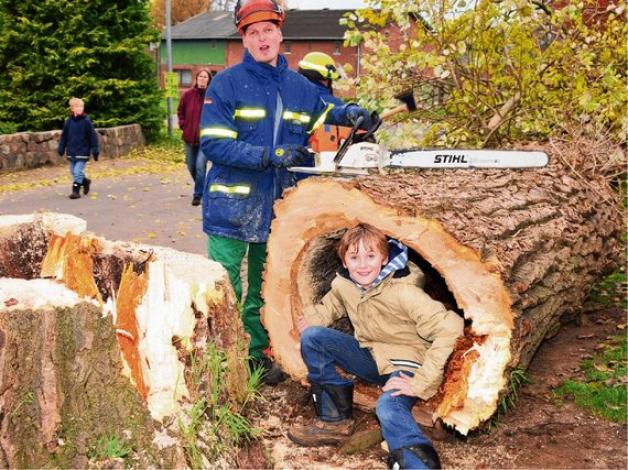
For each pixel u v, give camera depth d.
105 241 2.93
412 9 5.68
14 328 2.39
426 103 6.54
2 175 12.51
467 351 2.92
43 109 14.98
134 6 16.33
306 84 3.74
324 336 3.17
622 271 5.81
